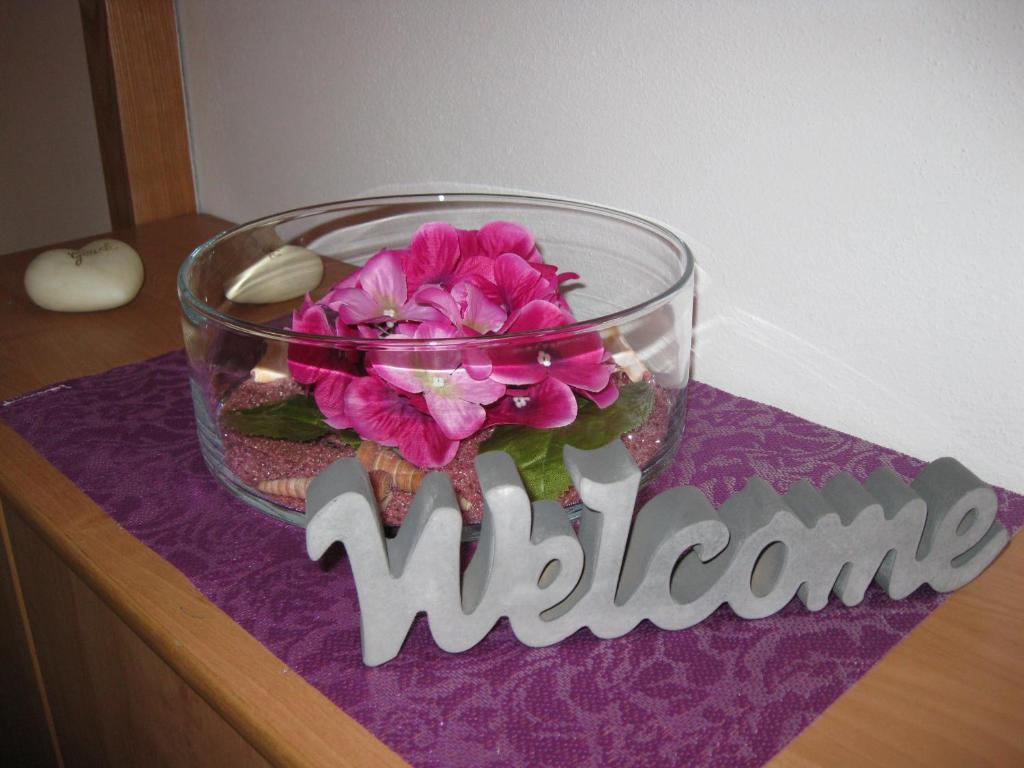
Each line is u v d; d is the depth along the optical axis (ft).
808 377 2.06
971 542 1.53
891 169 1.77
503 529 1.35
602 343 1.56
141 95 3.33
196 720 1.65
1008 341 1.74
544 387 1.62
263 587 1.59
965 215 1.70
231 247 2.16
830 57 1.77
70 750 2.46
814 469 1.90
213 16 3.16
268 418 1.68
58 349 2.45
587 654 1.46
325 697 1.36
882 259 1.85
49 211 4.69
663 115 2.09
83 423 2.10
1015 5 1.53
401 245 2.51
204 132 3.43
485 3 2.34
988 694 1.37
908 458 1.92
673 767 1.24
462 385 1.53
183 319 1.75
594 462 1.39
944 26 1.62
